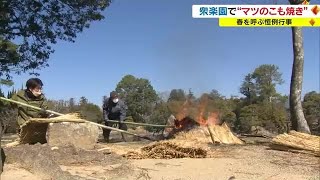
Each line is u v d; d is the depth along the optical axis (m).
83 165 7.28
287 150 10.02
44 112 9.20
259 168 7.84
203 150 9.02
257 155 9.33
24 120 9.27
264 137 15.96
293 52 14.15
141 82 31.39
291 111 14.15
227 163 8.22
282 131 21.84
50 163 6.46
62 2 22.33
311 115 22.98
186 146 9.02
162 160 8.49
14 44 20.86
